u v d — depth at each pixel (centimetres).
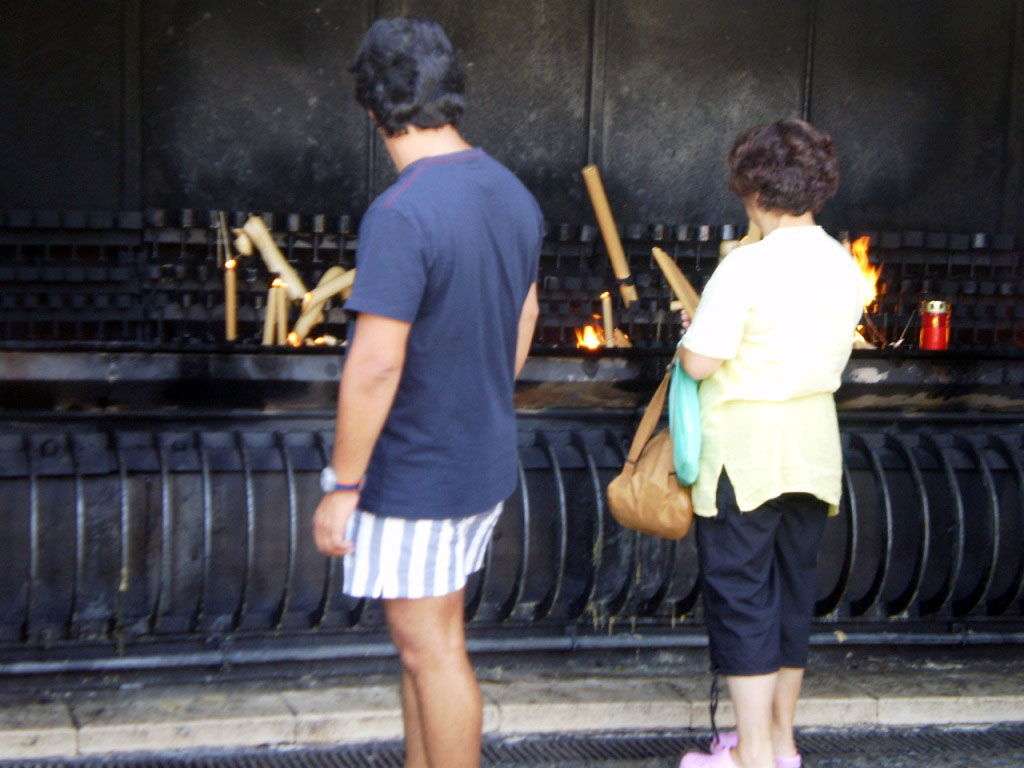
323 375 418
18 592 390
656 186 626
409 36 272
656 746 383
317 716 371
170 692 388
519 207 283
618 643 425
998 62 648
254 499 407
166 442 406
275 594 411
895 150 644
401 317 261
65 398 398
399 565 280
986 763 379
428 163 272
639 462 348
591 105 613
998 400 461
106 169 572
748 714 339
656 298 616
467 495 280
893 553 448
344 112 594
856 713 402
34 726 356
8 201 564
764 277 323
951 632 450
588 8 611
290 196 591
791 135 327
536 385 433
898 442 447
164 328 574
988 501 437
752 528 332
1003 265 642
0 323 562
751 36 627
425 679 287
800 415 330
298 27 585
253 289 574
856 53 636
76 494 384
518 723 384
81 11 563
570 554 430
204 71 578
